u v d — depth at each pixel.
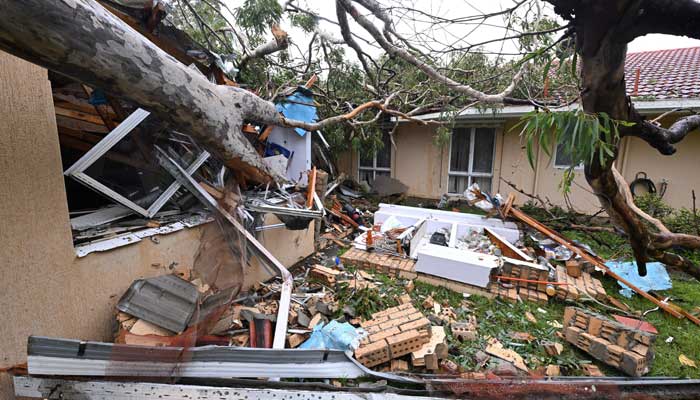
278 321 2.50
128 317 1.99
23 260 1.71
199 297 2.29
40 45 0.67
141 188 2.69
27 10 0.61
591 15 0.87
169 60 0.89
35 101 1.71
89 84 0.82
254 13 4.26
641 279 3.80
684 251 4.59
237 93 1.19
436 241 4.70
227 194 3.07
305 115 5.54
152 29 2.67
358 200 7.86
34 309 1.77
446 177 7.95
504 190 7.29
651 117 5.30
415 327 2.67
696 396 1.96
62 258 1.90
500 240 4.45
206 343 2.13
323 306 3.03
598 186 1.22
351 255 4.53
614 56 0.91
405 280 3.94
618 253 4.75
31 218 1.73
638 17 0.82
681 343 2.80
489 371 2.38
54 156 1.83
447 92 5.56
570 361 2.51
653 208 5.13
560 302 3.52
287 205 3.84
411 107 6.82
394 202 8.09
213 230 2.92
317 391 1.76
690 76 5.71
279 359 1.90
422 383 2.01
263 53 4.77
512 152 7.08
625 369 2.35
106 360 1.57
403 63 5.46
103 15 0.74
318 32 5.05
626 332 2.47
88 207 3.08
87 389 1.55
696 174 5.46
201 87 0.98
